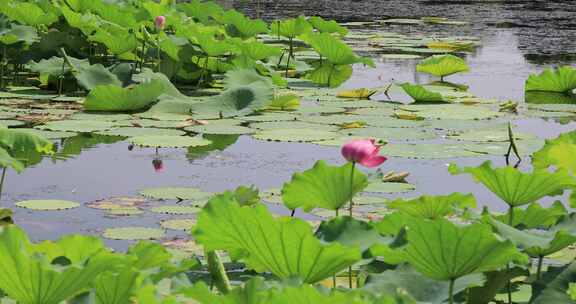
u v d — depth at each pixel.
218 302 2.69
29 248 2.92
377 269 4.03
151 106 10.42
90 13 12.98
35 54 12.29
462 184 7.18
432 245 3.09
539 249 3.62
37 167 7.54
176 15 14.34
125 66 11.23
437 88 12.24
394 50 16.55
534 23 21.44
